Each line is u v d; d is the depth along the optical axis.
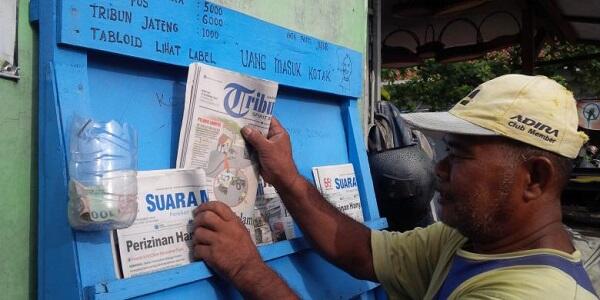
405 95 9.78
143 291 1.15
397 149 2.48
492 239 1.26
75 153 1.08
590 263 3.14
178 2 1.36
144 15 1.27
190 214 1.32
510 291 1.13
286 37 1.74
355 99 2.17
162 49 1.31
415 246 1.64
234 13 1.53
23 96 1.13
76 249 1.08
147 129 1.32
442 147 3.08
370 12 3.00
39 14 1.13
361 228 1.69
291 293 1.33
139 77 1.32
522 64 5.02
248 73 1.58
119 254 1.16
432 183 2.50
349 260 1.64
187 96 1.32
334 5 2.17
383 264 1.63
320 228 1.60
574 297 1.09
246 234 1.33
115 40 1.21
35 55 1.15
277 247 1.55
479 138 1.24
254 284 1.29
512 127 1.20
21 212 1.13
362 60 2.21
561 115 1.21
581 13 4.79
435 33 5.41
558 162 1.21
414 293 1.63
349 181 2.00
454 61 5.73
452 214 1.30
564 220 5.03
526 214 1.23
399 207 2.46
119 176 1.09
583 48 8.19
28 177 1.14
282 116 1.78
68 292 1.08
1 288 1.09
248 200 1.50
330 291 1.74
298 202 1.58
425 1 4.67
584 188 5.27
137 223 1.20
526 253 1.20
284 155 1.54
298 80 1.79
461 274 1.29
